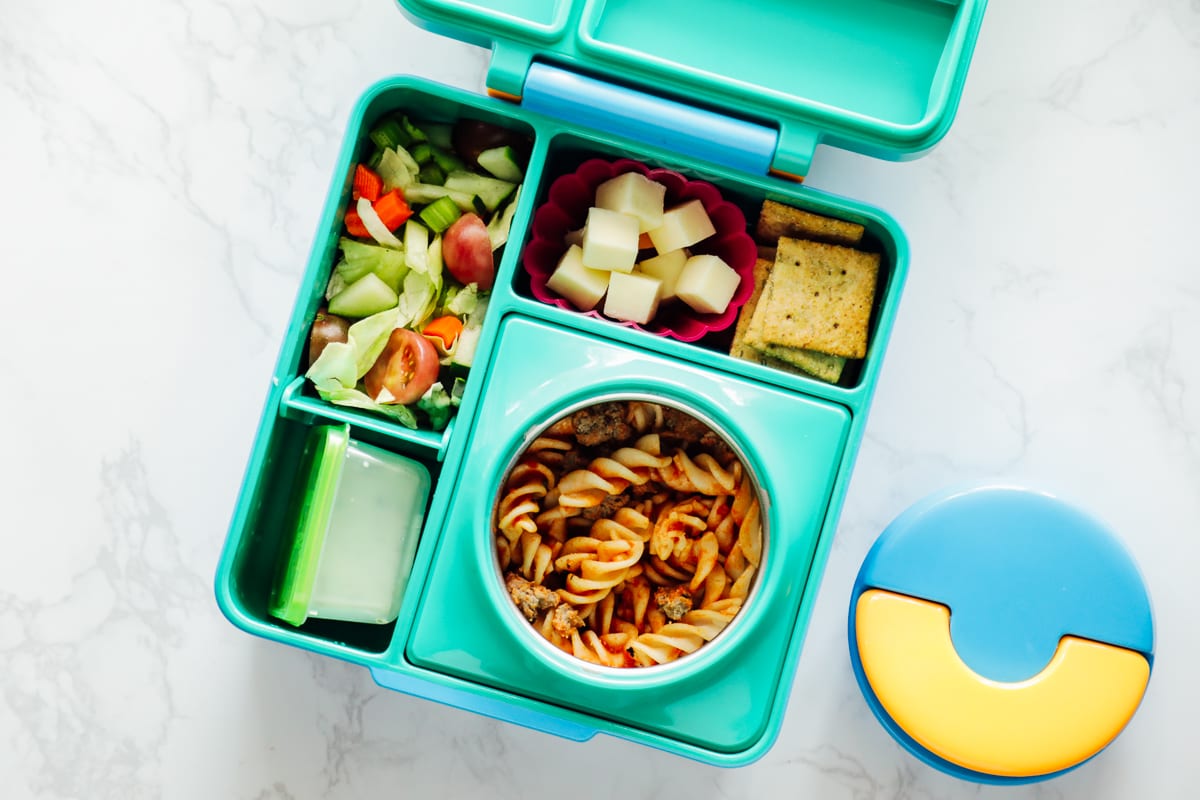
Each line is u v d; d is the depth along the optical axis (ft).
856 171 4.03
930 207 4.04
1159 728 4.05
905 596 3.56
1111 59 4.04
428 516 3.28
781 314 3.47
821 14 3.36
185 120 4.02
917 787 4.06
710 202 3.54
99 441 4.04
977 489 3.60
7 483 4.04
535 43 3.25
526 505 3.34
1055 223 4.04
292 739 4.06
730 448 3.35
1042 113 4.04
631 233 3.40
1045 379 4.05
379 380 3.49
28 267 4.04
